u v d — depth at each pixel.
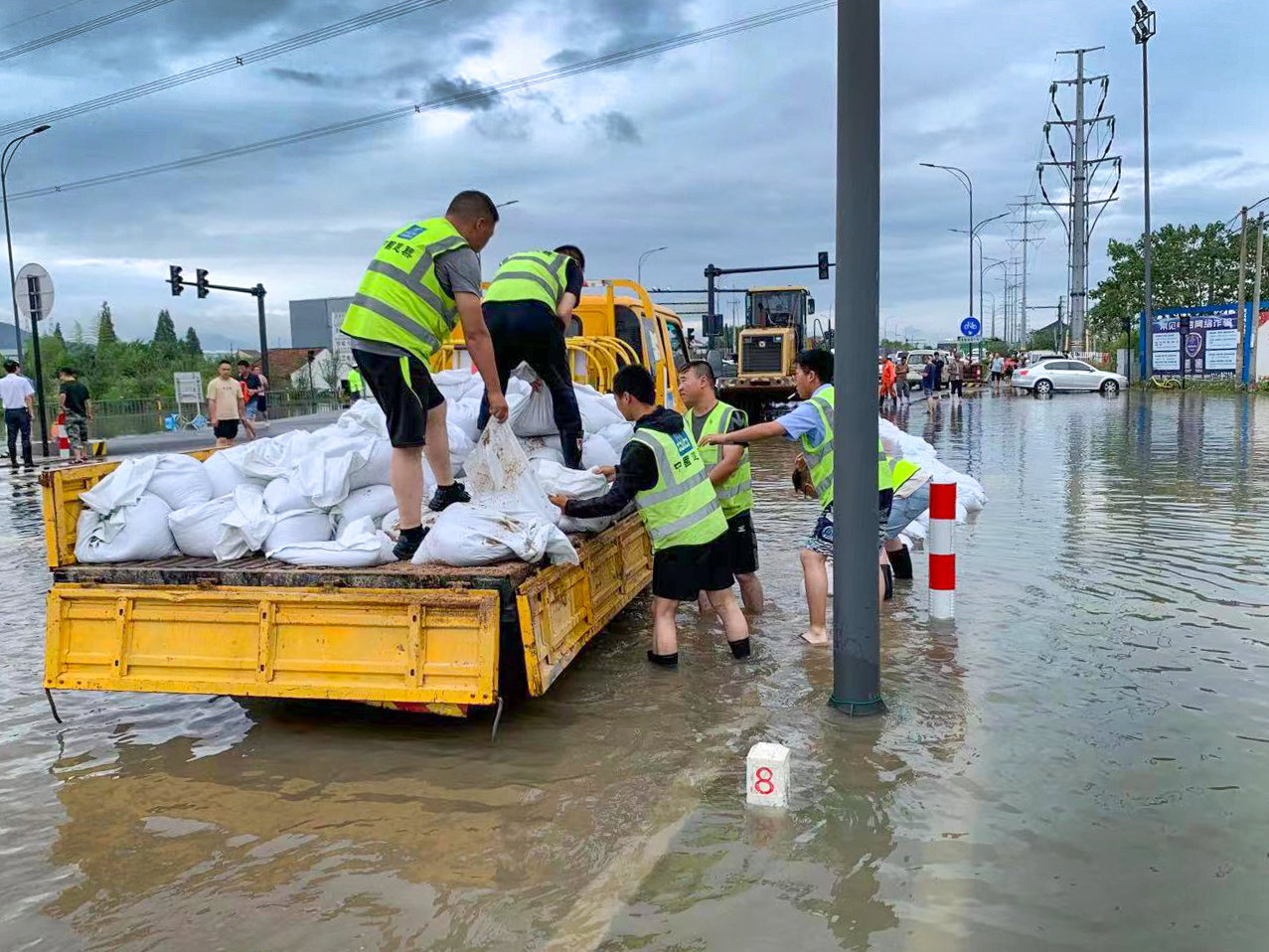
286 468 5.01
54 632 4.48
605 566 5.57
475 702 4.07
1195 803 3.57
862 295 4.31
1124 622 5.88
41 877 3.28
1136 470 13.01
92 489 4.66
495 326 5.43
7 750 4.40
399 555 4.61
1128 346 43.31
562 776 3.98
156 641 4.39
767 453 17.58
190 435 25.39
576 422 5.71
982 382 54.41
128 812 3.76
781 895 3.05
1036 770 3.89
